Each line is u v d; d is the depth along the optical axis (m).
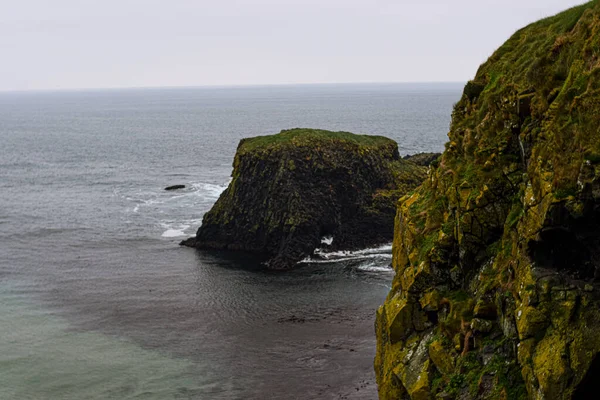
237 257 73.69
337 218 76.81
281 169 76.25
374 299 58.38
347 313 54.94
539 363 19.98
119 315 55.44
